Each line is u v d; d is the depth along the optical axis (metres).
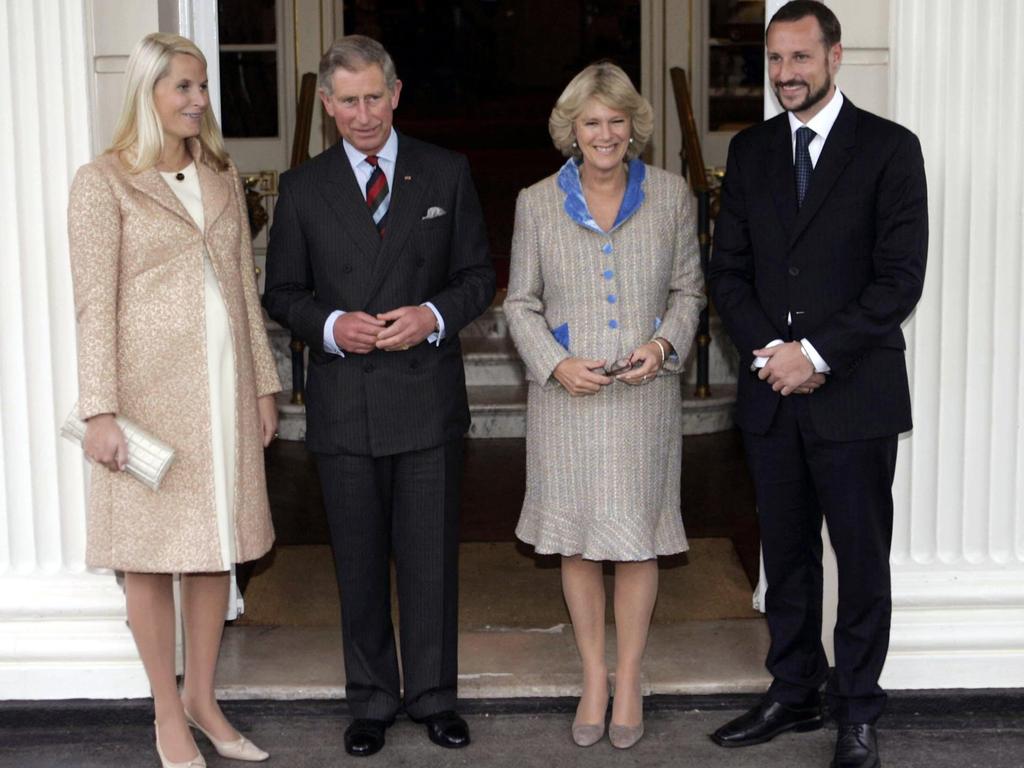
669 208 8.34
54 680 9.13
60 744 8.89
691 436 15.49
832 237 7.81
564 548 8.40
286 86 17.00
